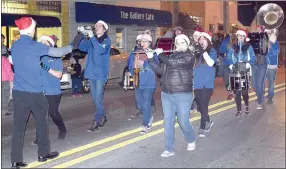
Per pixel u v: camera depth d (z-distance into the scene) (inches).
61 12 725.3
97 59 314.3
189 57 246.1
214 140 295.0
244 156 257.4
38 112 240.4
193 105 388.8
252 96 499.5
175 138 301.9
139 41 319.9
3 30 629.6
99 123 327.3
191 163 244.7
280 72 861.2
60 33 726.5
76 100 490.0
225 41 452.8
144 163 245.3
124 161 249.4
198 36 313.3
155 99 484.7
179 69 247.1
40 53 228.2
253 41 404.2
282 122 350.9
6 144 291.1
